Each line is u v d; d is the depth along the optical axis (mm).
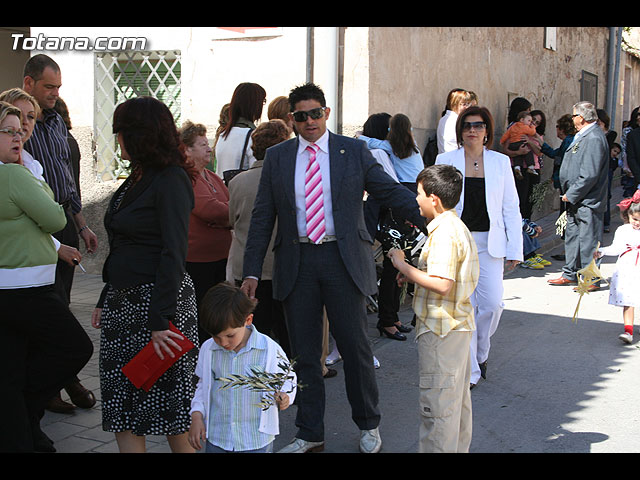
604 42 17531
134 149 3549
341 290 4234
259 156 5066
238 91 6055
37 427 4262
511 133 10383
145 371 3477
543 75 13656
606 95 17953
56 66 4977
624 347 6648
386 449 4496
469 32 10516
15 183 3807
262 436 3430
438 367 3824
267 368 3441
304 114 4164
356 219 4266
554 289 9062
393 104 8516
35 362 4074
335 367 6078
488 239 5418
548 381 5773
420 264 3953
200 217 5051
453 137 8844
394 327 6891
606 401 5336
